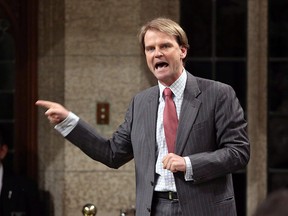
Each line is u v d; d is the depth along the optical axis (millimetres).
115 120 12570
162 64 6629
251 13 13242
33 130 13117
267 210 2727
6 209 12234
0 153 12477
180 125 6641
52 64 12812
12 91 13219
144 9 12578
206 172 6375
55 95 12781
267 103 13367
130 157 7211
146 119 6816
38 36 12992
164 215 6598
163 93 6781
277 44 13352
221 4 13320
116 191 12602
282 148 13383
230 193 6754
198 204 6520
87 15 12500
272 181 13406
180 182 6516
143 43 6766
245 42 13352
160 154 6676
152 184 6645
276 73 13383
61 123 6828
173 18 13211
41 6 12914
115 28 12508
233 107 6703
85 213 8664
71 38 12516
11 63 13188
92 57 12539
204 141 6629
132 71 12539
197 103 6688
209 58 13367
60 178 12672
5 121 13250
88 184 12594
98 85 12562
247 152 6582
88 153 7012
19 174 13188
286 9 13312
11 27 13125
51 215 12797
